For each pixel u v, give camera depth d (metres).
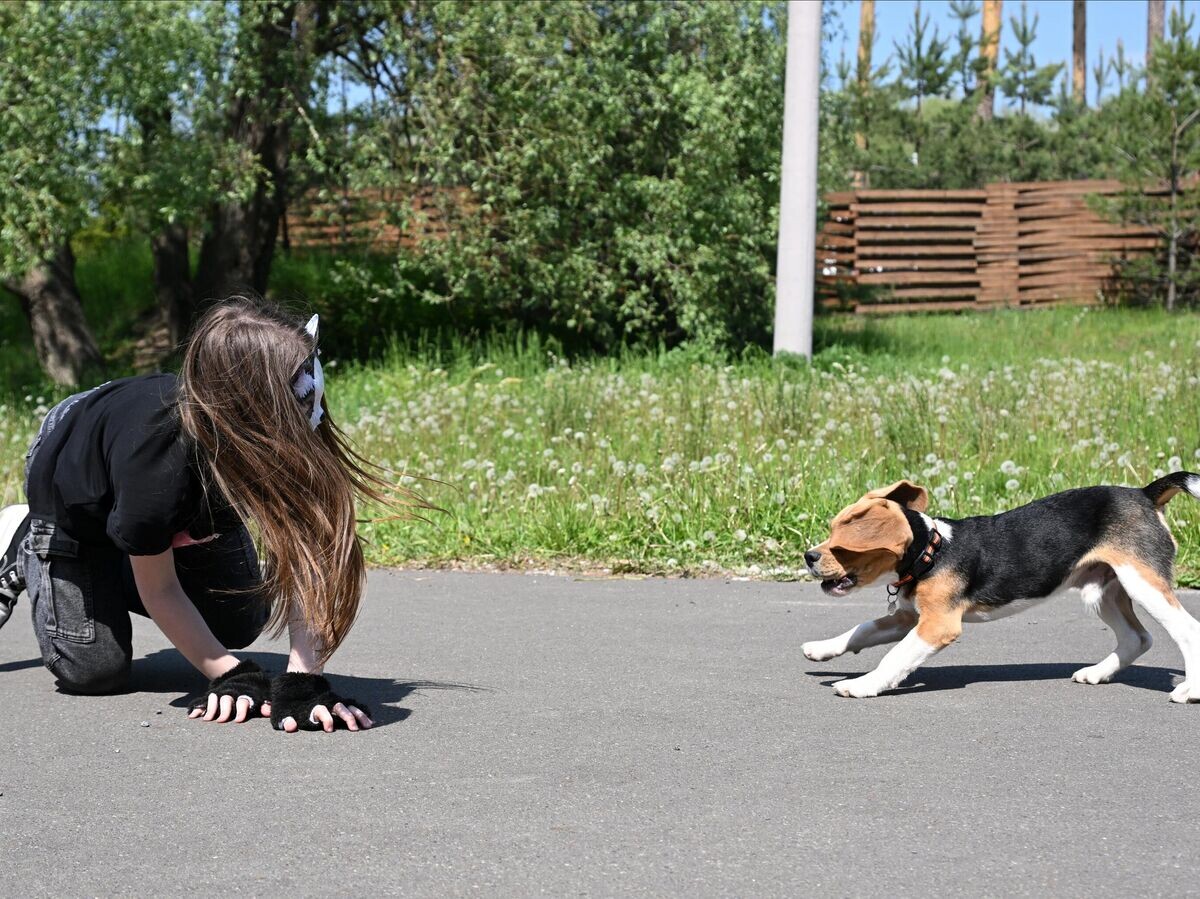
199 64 14.03
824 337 17.33
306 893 2.78
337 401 13.29
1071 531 4.53
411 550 7.39
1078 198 21.05
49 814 3.30
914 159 26.33
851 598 6.24
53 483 4.24
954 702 4.38
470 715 4.21
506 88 14.70
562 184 15.18
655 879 2.84
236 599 4.56
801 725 4.09
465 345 16.00
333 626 4.03
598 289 15.41
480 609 6.05
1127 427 9.33
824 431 8.89
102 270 20.30
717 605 6.11
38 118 13.20
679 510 7.55
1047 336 17.94
